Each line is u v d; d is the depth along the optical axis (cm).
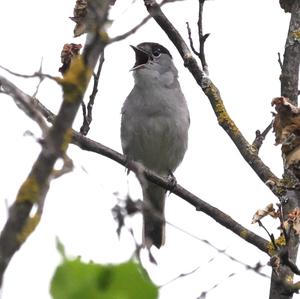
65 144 459
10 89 479
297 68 1134
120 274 420
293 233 997
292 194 1063
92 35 484
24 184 441
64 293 413
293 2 1191
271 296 934
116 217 556
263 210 952
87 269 418
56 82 479
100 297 414
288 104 915
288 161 914
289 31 1159
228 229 1139
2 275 410
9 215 433
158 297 419
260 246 1086
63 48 1006
